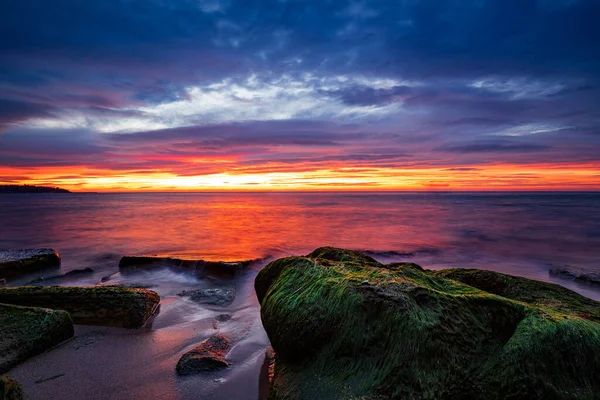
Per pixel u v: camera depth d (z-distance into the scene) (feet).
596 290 35.17
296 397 10.78
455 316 11.19
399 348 10.53
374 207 188.85
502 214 129.39
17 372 14.90
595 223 95.50
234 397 13.33
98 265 45.37
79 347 17.43
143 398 13.17
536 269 46.80
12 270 35.94
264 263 42.16
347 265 15.33
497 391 9.77
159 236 73.87
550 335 10.38
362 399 9.91
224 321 22.04
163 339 18.71
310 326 12.34
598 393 9.73
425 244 65.16
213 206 211.20
